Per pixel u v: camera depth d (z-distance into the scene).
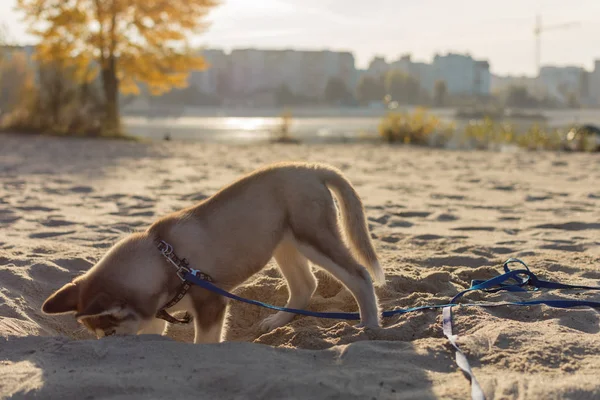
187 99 195.88
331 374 3.56
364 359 3.83
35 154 19.00
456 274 5.96
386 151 23.20
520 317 4.67
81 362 3.80
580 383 3.36
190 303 4.51
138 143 25.34
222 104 198.62
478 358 3.83
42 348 4.03
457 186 12.84
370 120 81.81
